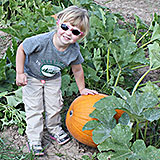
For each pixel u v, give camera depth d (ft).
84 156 6.70
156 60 7.71
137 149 5.77
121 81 9.25
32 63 6.52
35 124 6.92
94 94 7.04
